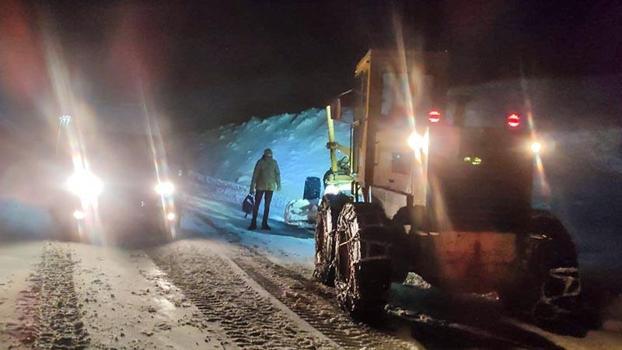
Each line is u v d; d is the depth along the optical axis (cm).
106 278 825
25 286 745
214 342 584
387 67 814
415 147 713
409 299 815
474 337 656
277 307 729
